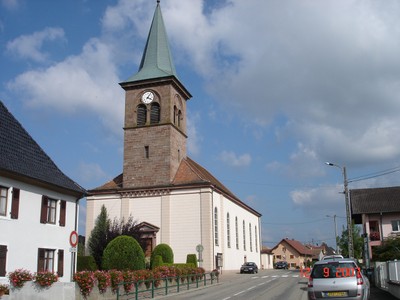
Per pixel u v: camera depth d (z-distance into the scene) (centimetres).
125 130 4906
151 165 4750
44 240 2661
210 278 3703
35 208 2614
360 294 1585
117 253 3050
